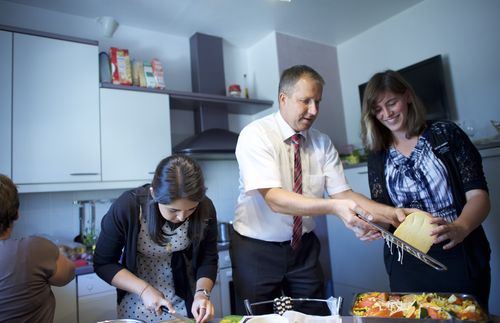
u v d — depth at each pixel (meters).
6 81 1.87
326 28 2.84
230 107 2.81
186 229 1.13
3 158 1.83
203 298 1.01
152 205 1.05
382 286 2.34
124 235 1.10
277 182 1.15
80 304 1.80
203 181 0.94
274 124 1.29
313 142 1.37
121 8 2.38
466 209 1.06
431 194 1.19
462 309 0.80
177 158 0.96
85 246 2.11
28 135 1.90
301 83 1.15
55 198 2.22
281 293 1.35
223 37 2.91
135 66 2.34
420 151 1.21
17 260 0.89
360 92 2.85
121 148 2.17
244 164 1.19
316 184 1.35
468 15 2.28
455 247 1.11
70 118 2.03
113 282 1.08
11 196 0.93
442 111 2.32
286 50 2.88
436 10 2.44
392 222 1.15
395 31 2.70
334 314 0.87
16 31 1.92
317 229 2.69
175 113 2.72
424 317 0.79
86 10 2.38
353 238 2.54
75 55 2.08
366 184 2.41
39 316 0.94
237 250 1.36
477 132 2.22
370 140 1.31
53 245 1.01
